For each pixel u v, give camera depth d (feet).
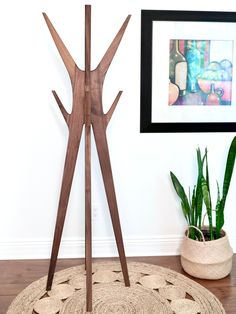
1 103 8.04
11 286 7.30
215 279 7.57
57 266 8.18
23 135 8.21
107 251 8.81
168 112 8.35
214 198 8.83
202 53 8.19
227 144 8.58
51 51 7.96
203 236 7.75
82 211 8.61
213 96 8.36
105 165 6.82
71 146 6.72
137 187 8.64
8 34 7.82
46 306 6.63
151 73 8.16
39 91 8.08
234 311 6.52
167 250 8.84
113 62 8.08
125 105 8.26
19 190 8.43
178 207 8.77
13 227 8.58
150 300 6.82
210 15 8.04
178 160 8.58
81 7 7.86
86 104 6.47
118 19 7.95
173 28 8.04
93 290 7.14
